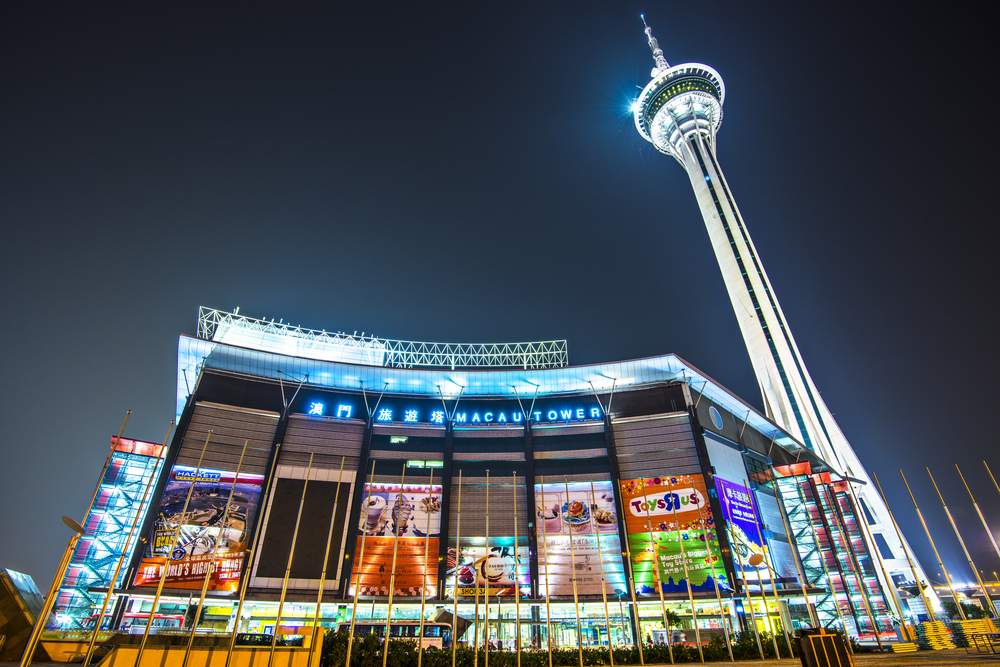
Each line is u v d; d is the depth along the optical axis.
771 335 147.12
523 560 70.44
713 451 79.00
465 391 85.00
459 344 95.44
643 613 67.31
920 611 80.81
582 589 68.44
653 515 72.69
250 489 69.88
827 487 85.00
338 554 68.06
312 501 71.00
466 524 72.75
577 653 45.50
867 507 121.50
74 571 63.72
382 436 78.75
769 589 70.25
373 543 69.31
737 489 78.44
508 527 72.88
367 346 94.25
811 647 21.55
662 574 68.50
